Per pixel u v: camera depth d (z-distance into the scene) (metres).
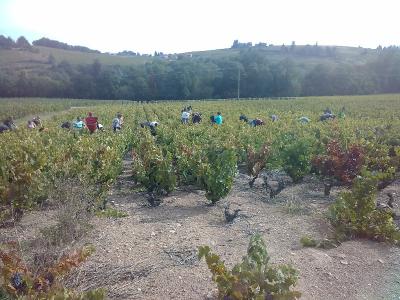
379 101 56.22
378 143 14.95
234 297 4.65
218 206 9.48
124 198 10.32
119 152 13.02
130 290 5.40
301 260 6.46
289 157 11.75
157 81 87.69
